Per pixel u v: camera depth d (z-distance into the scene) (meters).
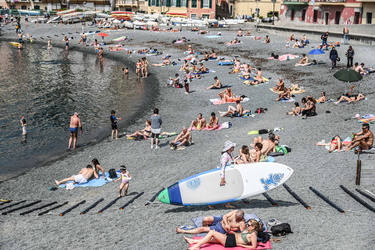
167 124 29.34
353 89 34.25
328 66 44.09
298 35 64.88
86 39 76.12
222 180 14.29
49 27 88.44
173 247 12.16
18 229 14.59
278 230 12.25
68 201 17.81
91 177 20.42
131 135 26.89
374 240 11.76
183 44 65.44
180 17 87.94
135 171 21.28
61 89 42.16
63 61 59.91
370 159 18.84
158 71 49.88
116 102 37.19
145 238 13.00
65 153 24.88
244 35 69.69
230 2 103.00
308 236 12.20
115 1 107.50
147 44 67.94
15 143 26.69
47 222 15.05
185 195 14.40
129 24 82.12
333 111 28.53
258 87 38.16
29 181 20.70
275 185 14.31
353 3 65.81
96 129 29.69
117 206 16.33
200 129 27.41
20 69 53.06
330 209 14.16
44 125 30.42
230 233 12.02
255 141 21.14
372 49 49.69
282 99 33.56
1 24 92.00
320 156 20.08
